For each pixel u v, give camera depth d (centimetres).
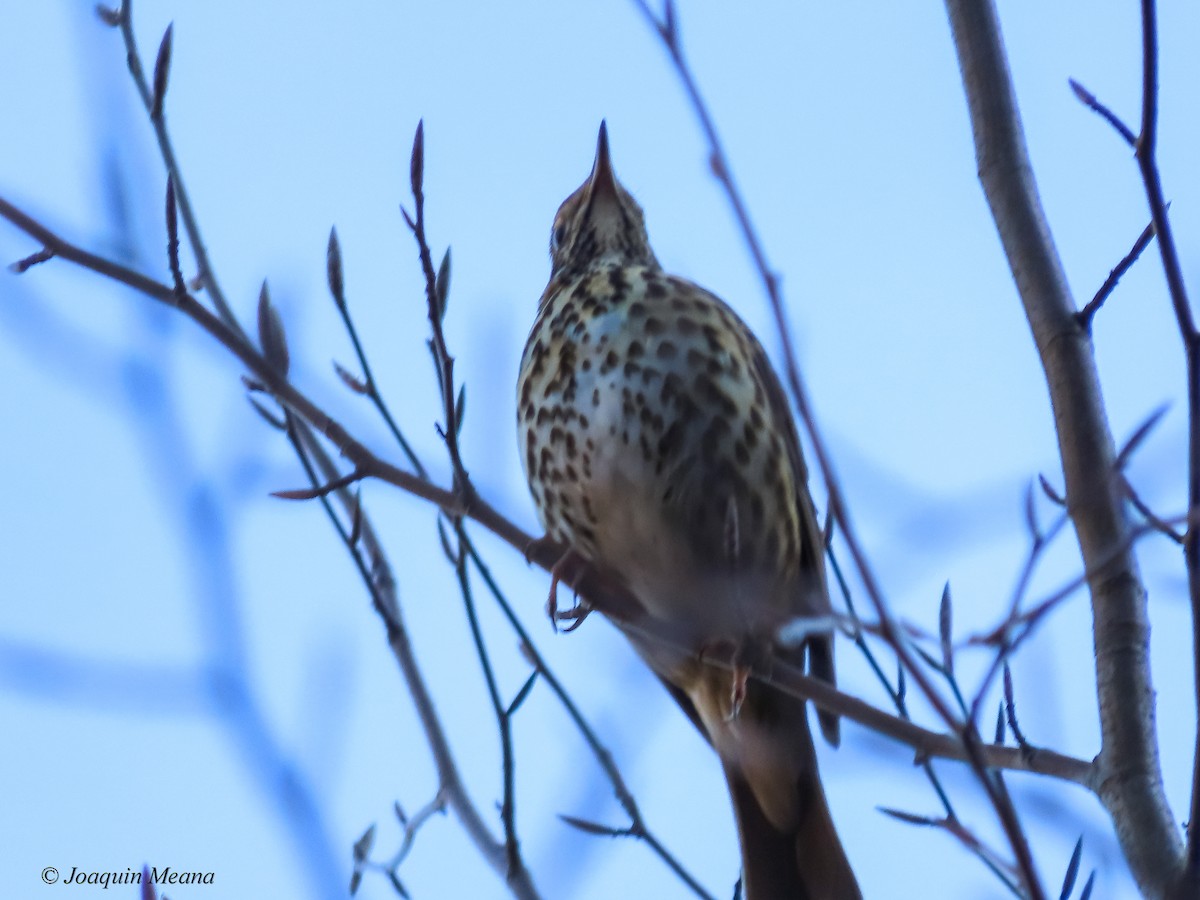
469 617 891
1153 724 768
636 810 862
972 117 919
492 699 890
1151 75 672
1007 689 786
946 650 686
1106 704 775
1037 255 871
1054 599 623
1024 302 866
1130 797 746
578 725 876
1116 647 783
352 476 883
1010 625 623
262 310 884
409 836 939
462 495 884
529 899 874
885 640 601
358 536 979
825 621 677
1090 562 800
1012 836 586
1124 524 798
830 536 909
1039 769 788
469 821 945
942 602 759
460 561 888
